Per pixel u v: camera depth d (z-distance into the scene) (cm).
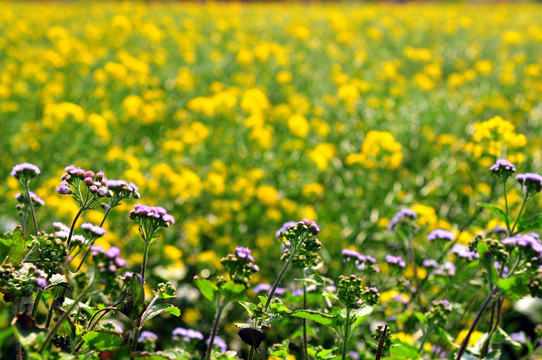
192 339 334
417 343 351
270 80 1118
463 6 2603
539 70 1208
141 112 855
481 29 1767
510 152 570
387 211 653
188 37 1491
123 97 1004
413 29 1775
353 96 907
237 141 807
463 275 398
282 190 723
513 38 1382
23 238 199
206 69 1206
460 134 854
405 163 801
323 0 2816
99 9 2053
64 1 2489
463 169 668
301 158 782
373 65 1314
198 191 648
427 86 1027
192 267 586
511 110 994
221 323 515
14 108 816
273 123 920
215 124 880
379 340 237
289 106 977
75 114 750
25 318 173
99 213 575
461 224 623
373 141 674
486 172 579
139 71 1023
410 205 682
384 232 618
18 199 233
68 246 208
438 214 677
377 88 1064
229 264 189
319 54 1396
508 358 462
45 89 961
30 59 1226
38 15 1834
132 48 1395
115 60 1231
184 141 770
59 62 1104
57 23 1731
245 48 1370
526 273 228
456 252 351
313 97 1041
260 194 650
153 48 1402
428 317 283
